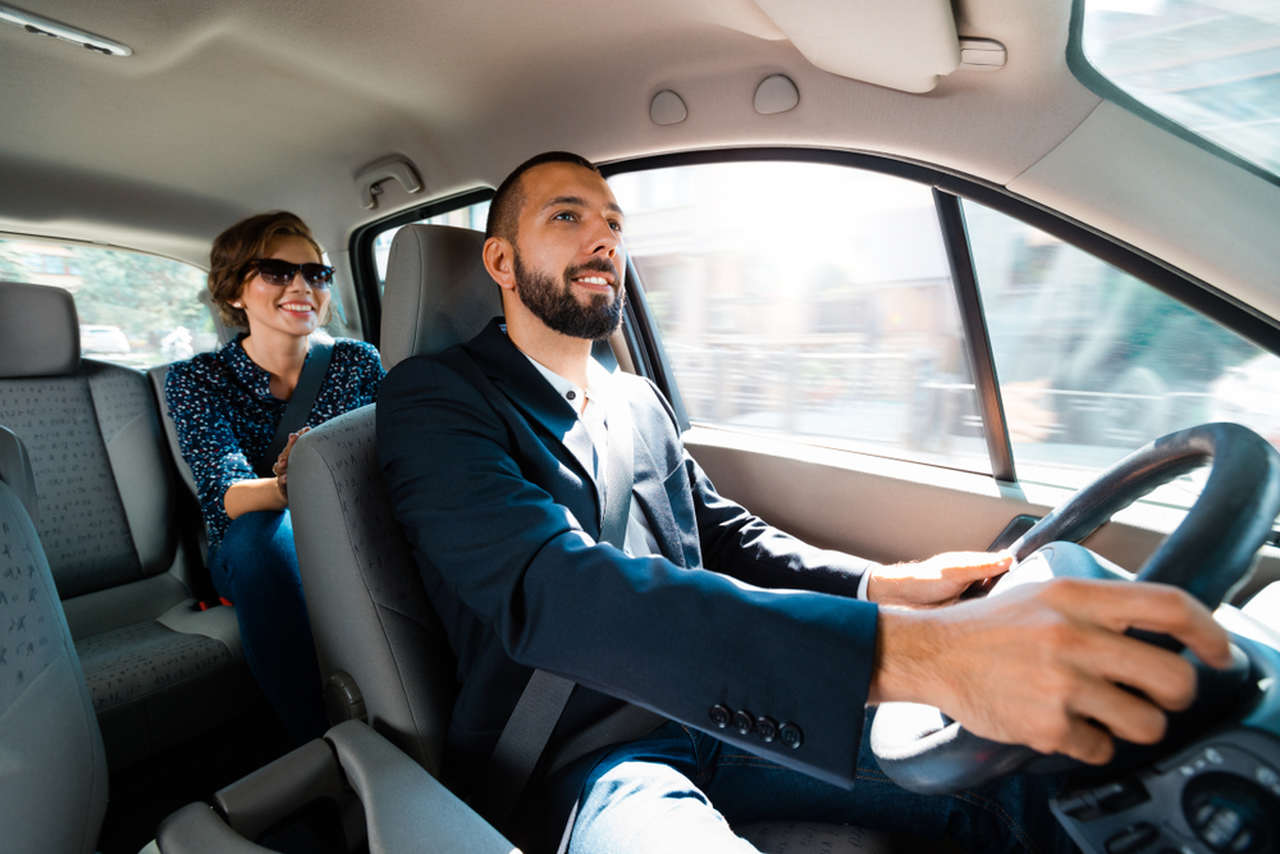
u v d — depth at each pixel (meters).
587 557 0.75
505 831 0.93
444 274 1.22
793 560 1.18
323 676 1.05
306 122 2.00
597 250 1.12
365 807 0.75
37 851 0.64
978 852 0.89
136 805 1.56
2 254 2.22
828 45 1.27
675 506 1.25
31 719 0.67
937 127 1.35
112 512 1.97
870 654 0.57
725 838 0.73
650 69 1.62
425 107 1.93
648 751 0.94
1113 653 0.43
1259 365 1.21
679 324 2.26
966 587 0.92
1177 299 1.23
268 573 1.35
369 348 1.92
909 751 0.59
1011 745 0.49
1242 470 0.56
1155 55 1.15
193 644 1.65
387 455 0.97
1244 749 0.40
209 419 1.64
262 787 0.80
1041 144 1.26
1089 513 0.78
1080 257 1.32
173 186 2.23
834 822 0.96
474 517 0.83
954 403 1.67
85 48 1.56
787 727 0.59
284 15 1.51
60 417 1.92
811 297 1.99
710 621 0.65
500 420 1.02
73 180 2.08
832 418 1.99
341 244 2.56
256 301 1.65
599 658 0.69
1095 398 1.49
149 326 2.48
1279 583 0.86
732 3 1.30
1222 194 1.15
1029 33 1.11
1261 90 1.12
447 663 1.01
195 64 1.67
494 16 1.52
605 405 1.19
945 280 1.57
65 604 1.85
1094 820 0.46
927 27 1.09
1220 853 0.39
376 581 0.95
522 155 1.97
